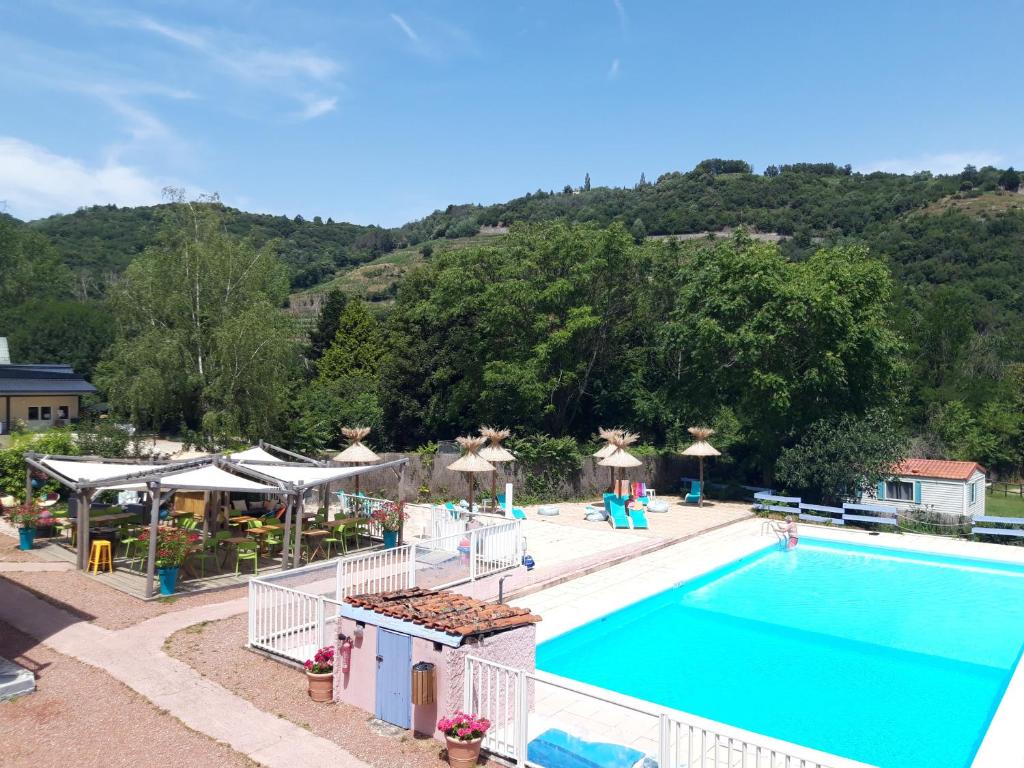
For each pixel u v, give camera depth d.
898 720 11.22
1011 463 45.28
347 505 22.14
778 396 28.23
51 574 16.16
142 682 10.52
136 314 33.22
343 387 47.12
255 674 11.01
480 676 8.96
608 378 38.69
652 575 18.64
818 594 18.45
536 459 29.70
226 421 30.91
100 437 25.58
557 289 33.88
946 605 17.56
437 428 44.31
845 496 27.78
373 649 9.76
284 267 41.00
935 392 46.94
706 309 30.36
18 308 63.97
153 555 14.62
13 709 9.56
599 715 10.20
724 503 30.72
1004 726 10.52
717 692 12.27
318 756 8.53
